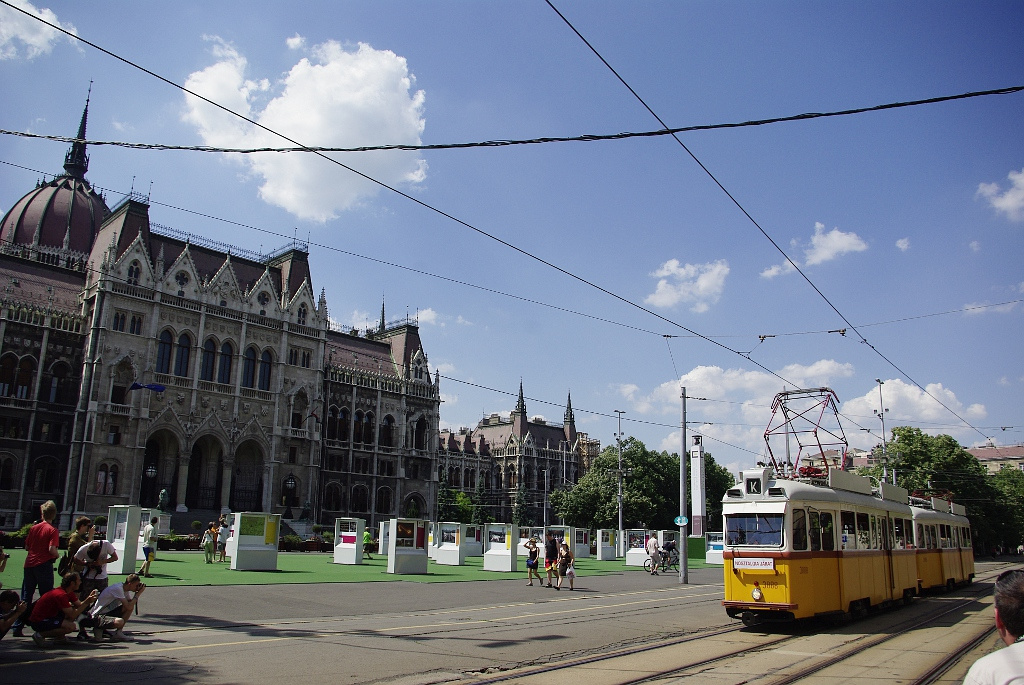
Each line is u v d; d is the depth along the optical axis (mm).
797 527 22922
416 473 102688
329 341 101125
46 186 98125
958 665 16656
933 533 37250
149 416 73812
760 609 22375
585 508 102312
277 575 33875
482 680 13805
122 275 74062
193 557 43000
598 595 32656
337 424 94125
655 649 18312
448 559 49375
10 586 24688
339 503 92312
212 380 80188
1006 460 180125
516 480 142125
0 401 68062
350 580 33219
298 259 93000
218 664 14180
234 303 82875
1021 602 5285
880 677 14969
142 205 79250
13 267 76000
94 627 16125
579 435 162625
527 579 39031
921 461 93562
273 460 83500
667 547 55438
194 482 81062
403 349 107000
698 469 56719
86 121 106000
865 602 26234
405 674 14086
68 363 73000
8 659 13906
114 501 70562
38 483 69438
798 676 14945
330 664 14641
